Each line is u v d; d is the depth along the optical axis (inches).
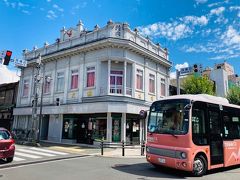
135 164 434.0
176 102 360.5
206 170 348.5
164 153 344.2
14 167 387.5
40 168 378.9
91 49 837.8
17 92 1165.1
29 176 317.4
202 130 351.3
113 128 772.0
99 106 762.8
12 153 426.6
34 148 663.1
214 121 379.6
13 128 1082.1
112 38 776.9
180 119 344.2
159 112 378.6
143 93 866.1
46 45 1019.3
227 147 390.6
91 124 829.2
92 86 824.9
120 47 797.2
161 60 964.6
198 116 351.3
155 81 943.7
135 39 852.0
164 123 363.9
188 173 352.5
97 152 622.2
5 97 1245.7
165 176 329.4
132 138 807.1
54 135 915.4
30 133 896.3
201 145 340.8
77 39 900.6
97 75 812.6
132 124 819.4
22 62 701.3
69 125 884.6
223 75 1465.3
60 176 318.0
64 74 923.4
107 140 751.1
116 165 417.4
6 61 603.2
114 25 805.9
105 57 794.2
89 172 346.9
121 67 818.8
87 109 792.3
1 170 359.9
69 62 913.5
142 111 414.6
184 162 319.9
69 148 693.9
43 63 1013.2
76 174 331.9
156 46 969.5
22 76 1120.8
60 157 508.4
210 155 354.0
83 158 514.9
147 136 383.2
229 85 1542.8
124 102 760.3
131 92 818.8
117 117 776.3
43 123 981.8
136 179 303.6
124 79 797.2
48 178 305.6
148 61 913.5
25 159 468.1
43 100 976.9
